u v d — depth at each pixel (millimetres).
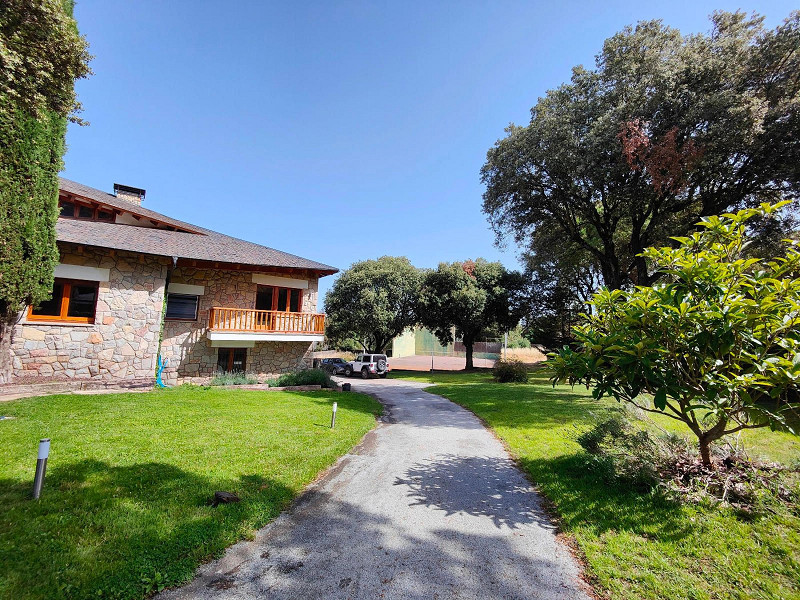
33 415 7543
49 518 3598
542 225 21312
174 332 14219
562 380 5281
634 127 14016
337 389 15406
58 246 11359
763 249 16375
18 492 4117
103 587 2721
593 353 4941
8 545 3125
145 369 12484
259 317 16062
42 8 6156
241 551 3461
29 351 10820
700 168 14391
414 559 3453
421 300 31766
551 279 32406
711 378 4105
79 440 6074
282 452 6156
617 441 5660
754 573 3129
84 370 11555
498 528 4117
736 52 14078
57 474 4652
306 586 2990
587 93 16703
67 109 7566
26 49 6387
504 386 18688
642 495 4641
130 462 5242
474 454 6992
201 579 3016
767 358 3875
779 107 13008
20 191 9234
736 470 4797
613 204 17406
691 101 14203
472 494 5066
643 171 15000
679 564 3291
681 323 4141
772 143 13758
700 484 4582
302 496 4793
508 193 18766
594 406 12023
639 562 3332
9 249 9023
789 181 14742
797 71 13711
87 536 3346
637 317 4547
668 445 5336
